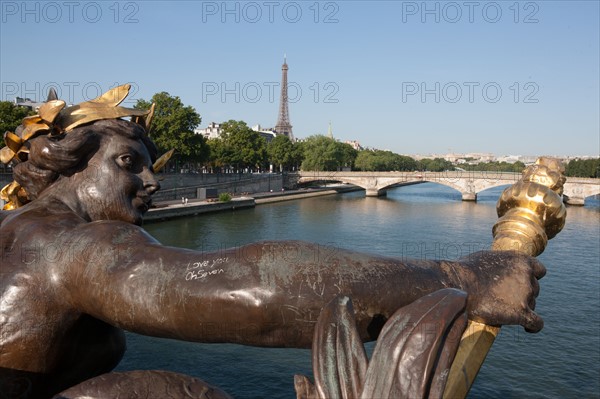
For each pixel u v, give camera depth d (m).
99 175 2.00
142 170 2.12
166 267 1.42
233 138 74.88
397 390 1.17
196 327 1.36
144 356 12.84
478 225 41.94
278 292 1.29
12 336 1.63
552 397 12.65
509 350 15.02
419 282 1.38
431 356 1.17
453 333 1.22
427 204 63.34
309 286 1.30
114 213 2.01
